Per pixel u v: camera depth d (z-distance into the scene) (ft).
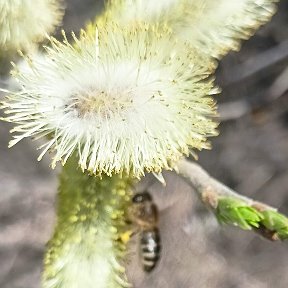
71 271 0.21
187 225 0.45
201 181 0.20
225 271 0.48
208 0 0.20
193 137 0.19
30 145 0.46
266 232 0.19
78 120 0.19
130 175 0.21
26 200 0.46
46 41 0.20
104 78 0.19
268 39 0.49
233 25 0.20
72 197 0.21
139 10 0.20
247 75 0.48
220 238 0.48
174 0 0.20
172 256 0.46
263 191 0.49
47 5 0.20
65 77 0.19
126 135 0.19
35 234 0.46
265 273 0.49
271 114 0.49
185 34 0.20
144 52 0.19
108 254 0.21
